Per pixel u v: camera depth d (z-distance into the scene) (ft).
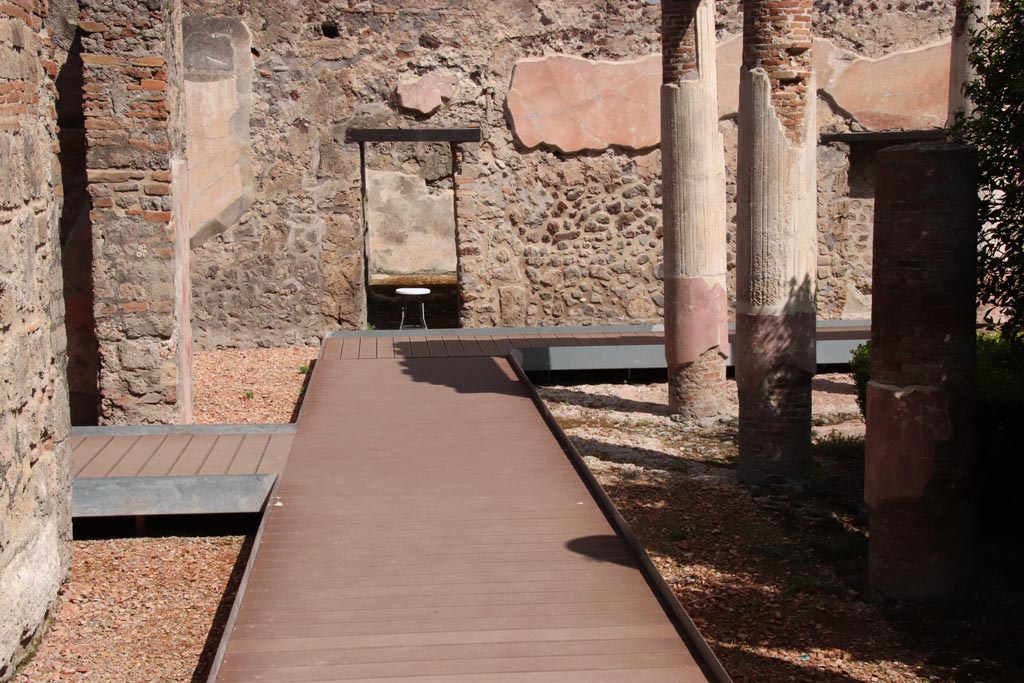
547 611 16.34
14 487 16.21
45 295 18.13
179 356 29.40
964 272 18.49
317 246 42.06
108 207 28.37
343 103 41.65
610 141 42.86
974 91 20.98
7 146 16.20
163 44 28.04
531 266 43.24
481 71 42.14
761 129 25.11
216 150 41.14
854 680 16.67
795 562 21.40
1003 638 18.12
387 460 24.31
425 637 15.44
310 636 15.48
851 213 44.37
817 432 31.30
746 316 25.80
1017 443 22.41
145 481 21.71
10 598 15.92
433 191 60.95
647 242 43.55
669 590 16.57
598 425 32.07
